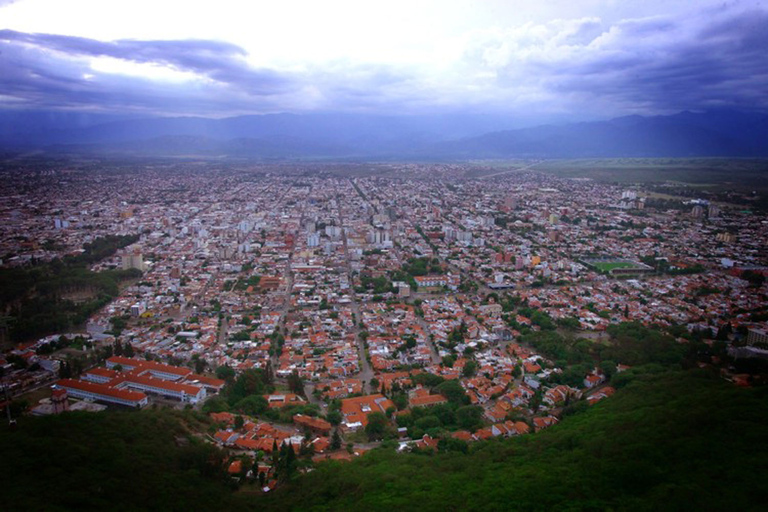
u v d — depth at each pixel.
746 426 198.38
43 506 157.12
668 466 182.62
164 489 175.50
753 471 171.12
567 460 194.75
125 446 198.25
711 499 159.50
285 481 194.00
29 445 188.62
